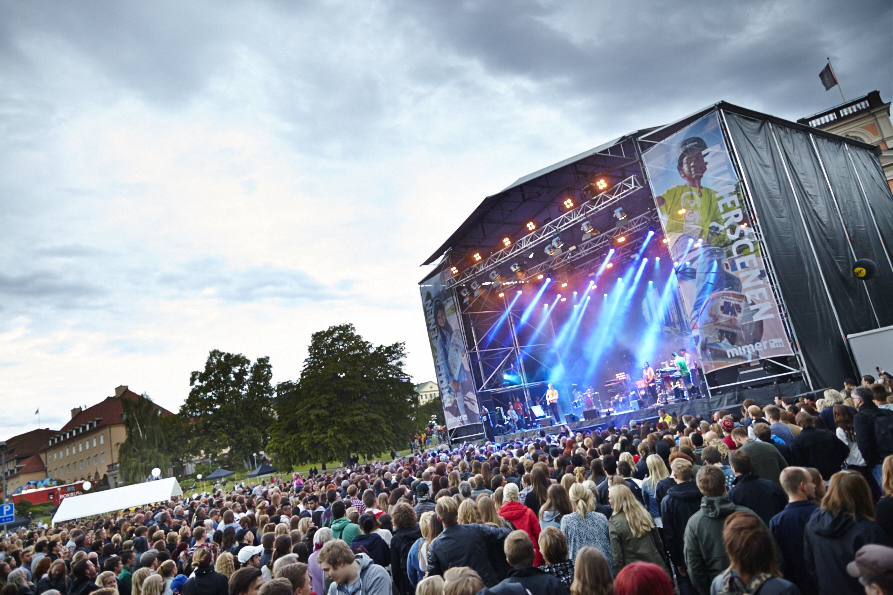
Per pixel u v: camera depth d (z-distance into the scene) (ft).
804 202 65.77
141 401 209.97
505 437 95.14
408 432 152.76
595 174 82.48
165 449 209.67
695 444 28.27
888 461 13.19
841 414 21.44
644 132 70.95
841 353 58.29
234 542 28.40
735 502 17.02
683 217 63.41
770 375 57.11
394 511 22.97
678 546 17.89
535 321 115.03
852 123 112.16
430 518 20.18
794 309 56.80
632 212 92.12
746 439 22.03
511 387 105.81
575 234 97.09
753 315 57.31
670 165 64.90
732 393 59.72
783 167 65.77
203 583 19.51
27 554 38.22
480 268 100.32
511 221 96.17
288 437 143.13
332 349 147.74
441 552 17.54
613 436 42.27
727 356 59.31
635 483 22.34
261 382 202.90
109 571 23.00
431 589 12.64
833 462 19.84
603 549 17.25
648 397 92.73
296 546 22.20
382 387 150.30
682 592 18.52
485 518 19.70
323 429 137.90
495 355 108.37
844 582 11.57
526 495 23.66
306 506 40.14
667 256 100.22
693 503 17.72
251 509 45.70
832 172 74.95
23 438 380.17
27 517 142.72
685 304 62.85
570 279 110.22
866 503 11.82
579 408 111.34
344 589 15.75
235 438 192.95
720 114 61.05
